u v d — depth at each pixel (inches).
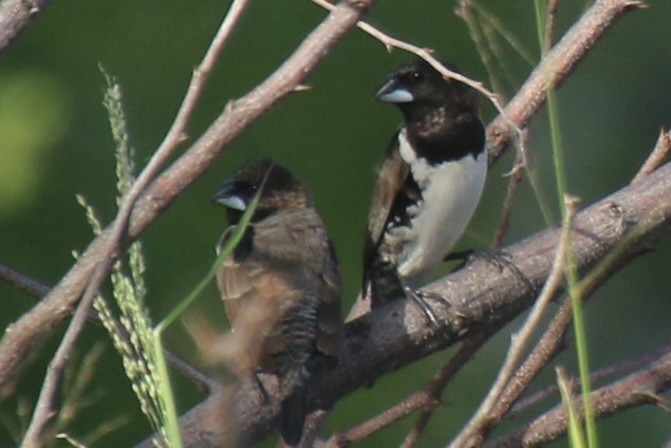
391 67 784.9
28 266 729.0
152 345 230.1
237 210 383.9
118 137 241.6
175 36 789.2
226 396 224.4
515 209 741.9
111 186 748.0
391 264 439.8
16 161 733.9
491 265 334.3
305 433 332.8
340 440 317.1
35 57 768.9
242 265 346.3
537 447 293.3
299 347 321.7
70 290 252.5
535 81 357.1
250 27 796.0
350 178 770.2
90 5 786.2
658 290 835.4
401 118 779.4
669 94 870.4
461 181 432.5
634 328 832.9
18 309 706.8
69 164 745.6
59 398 430.3
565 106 866.1
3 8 272.1
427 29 795.4
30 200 730.2
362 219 761.0
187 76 784.9
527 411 618.8
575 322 234.2
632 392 297.7
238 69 789.9
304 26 798.5
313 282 339.0
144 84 779.4
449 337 333.7
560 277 257.3
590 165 864.9
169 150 234.2
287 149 768.9
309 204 376.2
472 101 434.9
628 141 869.8
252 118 247.4
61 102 754.8
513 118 354.9
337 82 780.6
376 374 335.3
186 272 720.3
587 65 872.9
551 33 322.0
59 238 736.3
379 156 772.6
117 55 780.6
